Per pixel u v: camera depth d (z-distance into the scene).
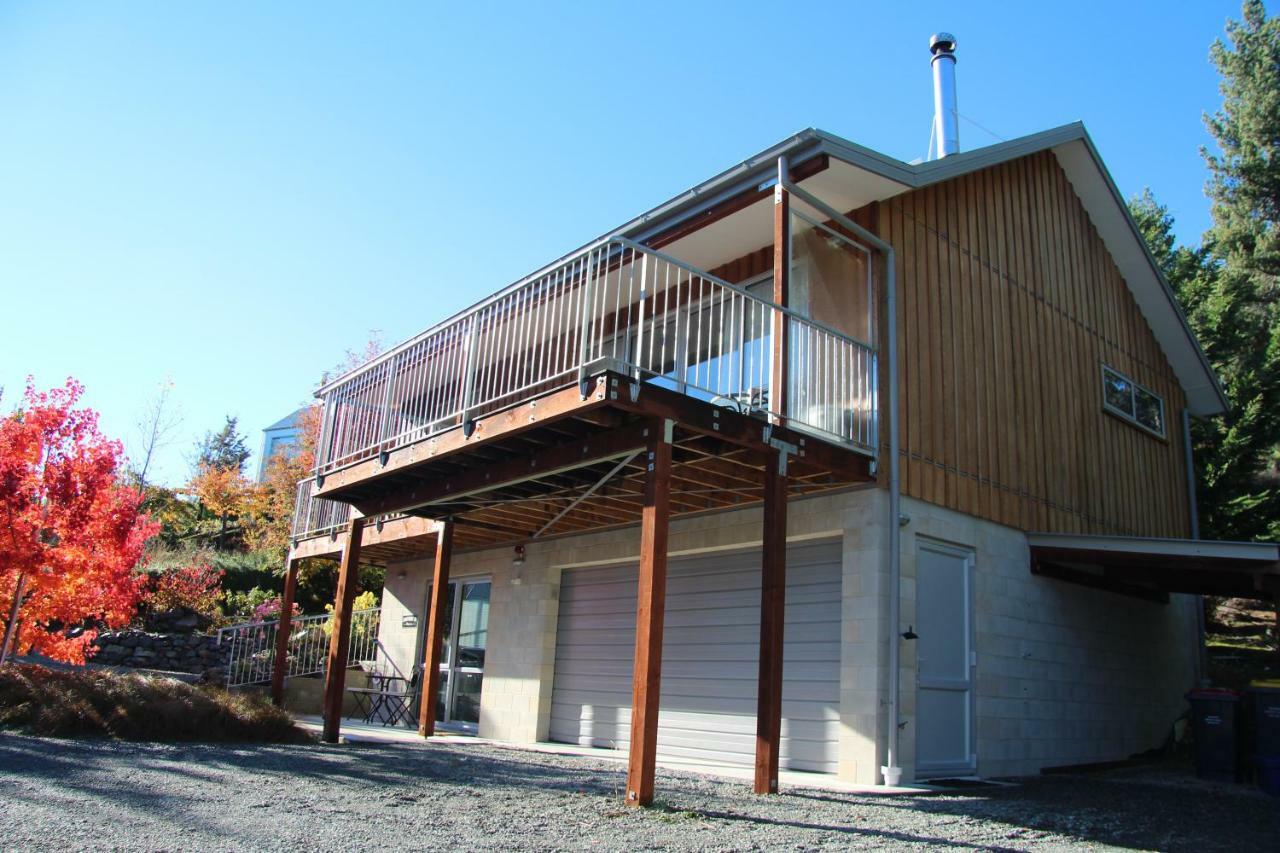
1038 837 4.68
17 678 7.35
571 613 10.04
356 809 4.39
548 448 6.61
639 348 5.78
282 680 11.12
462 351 8.08
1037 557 8.90
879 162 7.55
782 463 6.27
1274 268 23.47
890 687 6.79
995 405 8.98
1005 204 9.97
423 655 12.27
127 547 10.02
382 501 8.59
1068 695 9.09
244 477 27.38
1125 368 11.86
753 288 9.12
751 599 8.03
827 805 5.40
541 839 3.89
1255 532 16.27
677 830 4.29
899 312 7.91
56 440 9.52
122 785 4.64
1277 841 4.92
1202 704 8.34
